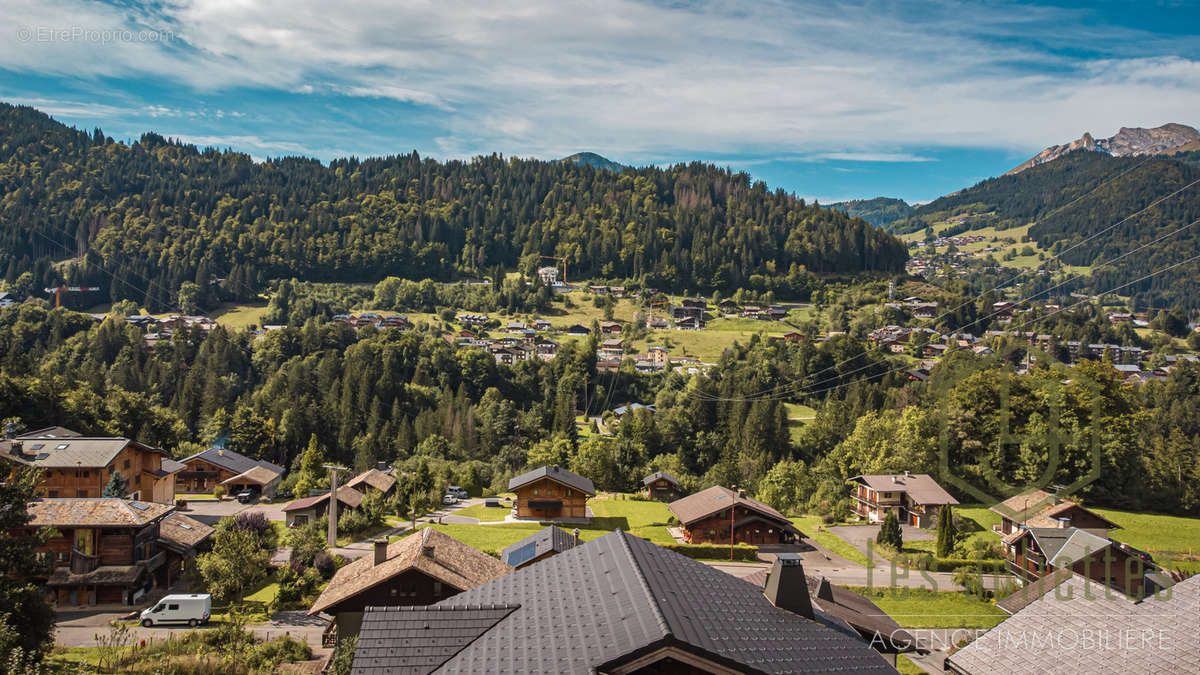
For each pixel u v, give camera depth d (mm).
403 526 73125
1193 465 78250
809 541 71500
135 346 161000
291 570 51406
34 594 34594
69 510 49344
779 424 124938
